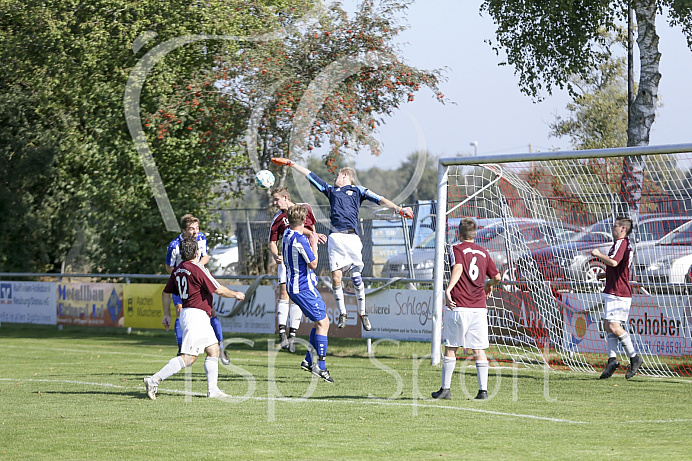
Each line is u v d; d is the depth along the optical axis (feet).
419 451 40.86
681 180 87.81
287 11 140.56
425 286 115.03
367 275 135.85
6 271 175.22
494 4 132.16
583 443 42.73
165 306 69.05
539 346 88.17
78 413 53.26
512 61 135.74
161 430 46.96
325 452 40.73
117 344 115.65
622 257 71.46
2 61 156.66
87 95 145.89
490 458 38.99
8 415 52.54
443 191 87.35
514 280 90.89
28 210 167.43
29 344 115.85
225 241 151.64
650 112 119.03
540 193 93.56
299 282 67.92
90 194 148.97
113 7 143.23
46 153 157.58
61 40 145.89
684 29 130.21
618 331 71.56
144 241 152.05
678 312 80.64
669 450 40.60
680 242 92.07
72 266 181.27
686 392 63.87
